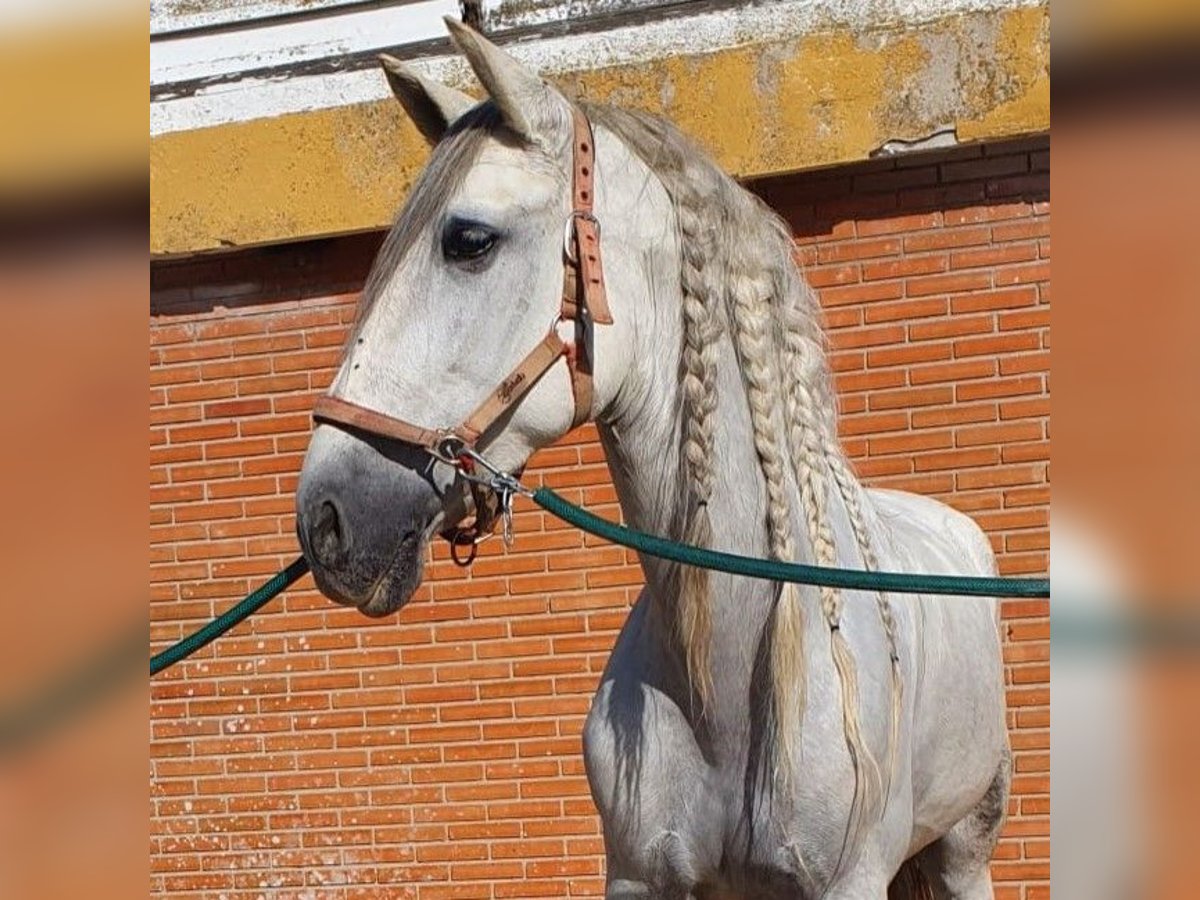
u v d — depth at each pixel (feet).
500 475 8.20
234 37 17.90
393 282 8.33
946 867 11.93
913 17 15.99
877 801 8.73
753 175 16.39
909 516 11.84
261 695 18.22
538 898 17.30
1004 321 16.19
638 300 8.61
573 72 16.90
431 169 8.49
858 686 8.77
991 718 11.06
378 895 17.76
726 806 8.71
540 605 17.38
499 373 8.27
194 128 17.93
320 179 17.51
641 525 8.90
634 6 16.81
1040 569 16.06
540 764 17.33
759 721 8.62
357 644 17.95
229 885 18.22
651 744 8.88
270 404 18.21
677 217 8.74
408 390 8.18
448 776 17.62
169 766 18.44
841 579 8.33
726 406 8.72
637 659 9.12
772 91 16.30
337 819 17.92
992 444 16.21
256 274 18.28
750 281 8.80
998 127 15.71
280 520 18.17
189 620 18.39
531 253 8.36
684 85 16.52
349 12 17.61
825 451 9.24
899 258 16.44
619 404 8.73
